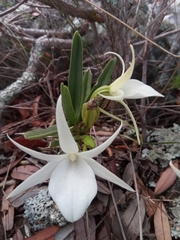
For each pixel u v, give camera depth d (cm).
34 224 18
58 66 30
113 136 13
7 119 27
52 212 18
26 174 21
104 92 16
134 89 16
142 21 29
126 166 21
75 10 24
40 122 26
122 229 17
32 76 27
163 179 20
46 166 14
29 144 22
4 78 30
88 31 29
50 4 24
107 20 22
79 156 14
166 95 27
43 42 28
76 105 18
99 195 19
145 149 22
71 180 14
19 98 29
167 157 21
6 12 25
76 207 13
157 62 28
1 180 21
